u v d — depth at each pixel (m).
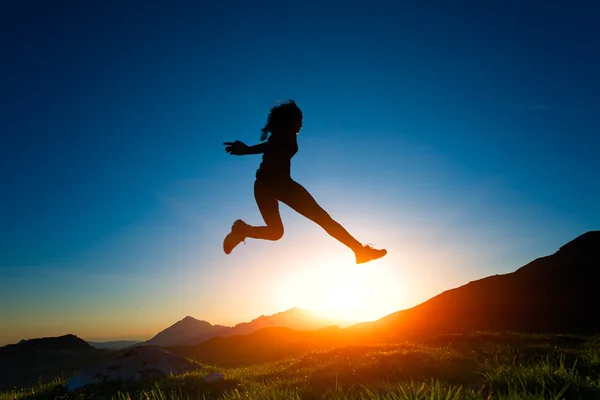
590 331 33.56
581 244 50.38
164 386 12.64
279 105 4.22
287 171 3.99
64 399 13.10
